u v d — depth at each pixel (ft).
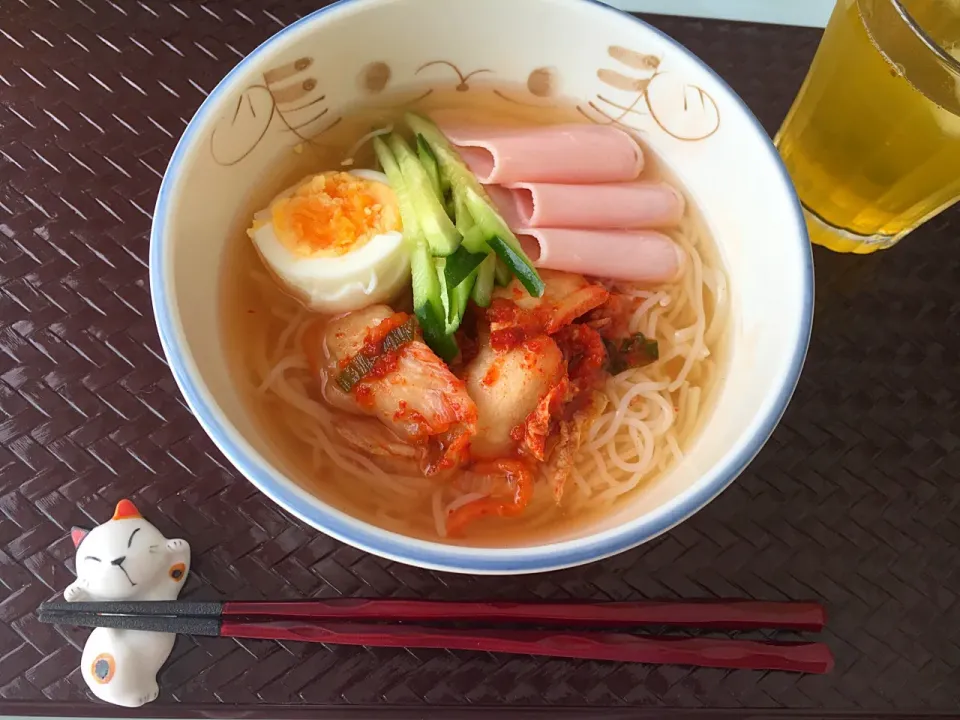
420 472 0.81
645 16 1.04
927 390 0.90
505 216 0.88
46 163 0.92
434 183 0.86
